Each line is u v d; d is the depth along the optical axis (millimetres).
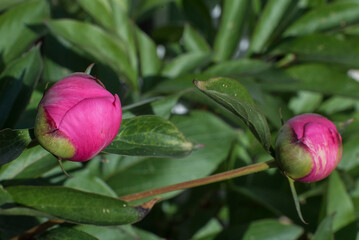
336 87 664
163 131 478
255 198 623
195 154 607
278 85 667
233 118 621
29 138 457
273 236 607
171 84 612
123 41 624
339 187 588
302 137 478
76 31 604
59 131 439
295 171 480
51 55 602
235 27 685
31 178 517
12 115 528
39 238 476
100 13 629
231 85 471
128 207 463
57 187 462
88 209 462
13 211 443
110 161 604
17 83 535
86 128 439
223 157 609
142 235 575
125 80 612
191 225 684
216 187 667
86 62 601
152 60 660
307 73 675
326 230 526
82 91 443
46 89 459
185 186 483
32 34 601
